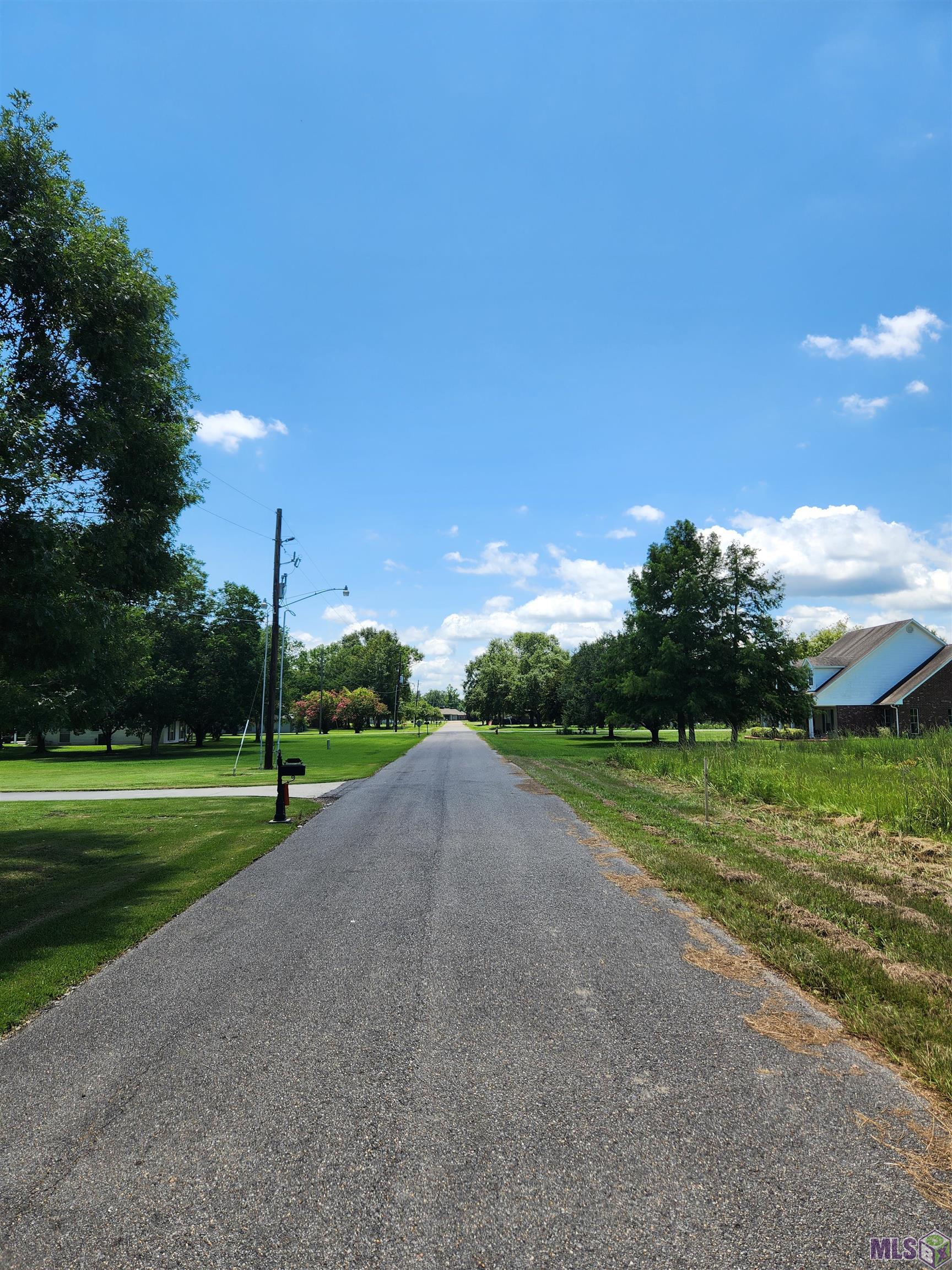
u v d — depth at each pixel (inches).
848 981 195.9
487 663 4443.9
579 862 366.0
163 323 396.8
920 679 1649.9
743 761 784.9
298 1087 147.2
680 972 209.9
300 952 232.1
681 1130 129.6
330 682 4399.6
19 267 312.0
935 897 286.7
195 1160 122.7
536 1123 132.7
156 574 408.2
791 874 321.4
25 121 329.4
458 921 264.4
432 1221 106.6
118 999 195.5
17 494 286.4
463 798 657.0
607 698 1574.8
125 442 351.3
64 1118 136.8
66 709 434.3
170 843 431.5
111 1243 103.1
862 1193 111.6
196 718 1788.9
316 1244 102.2
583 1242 101.7
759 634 1407.5
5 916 276.7
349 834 463.8
